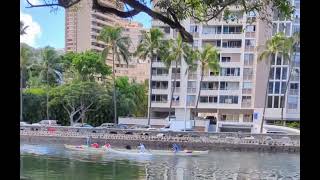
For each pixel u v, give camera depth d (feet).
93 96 181.57
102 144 151.64
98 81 196.75
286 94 177.99
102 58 177.17
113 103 190.39
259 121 186.09
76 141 152.66
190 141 146.72
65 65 190.29
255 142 142.41
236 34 191.21
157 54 175.73
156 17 19.70
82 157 112.68
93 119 188.03
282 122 178.29
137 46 178.19
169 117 187.93
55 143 151.33
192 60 175.94
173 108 201.36
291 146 138.51
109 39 174.29
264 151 140.56
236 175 90.43
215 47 183.52
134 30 180.55
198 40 192.03
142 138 149.69
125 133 154.40
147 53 174.50
